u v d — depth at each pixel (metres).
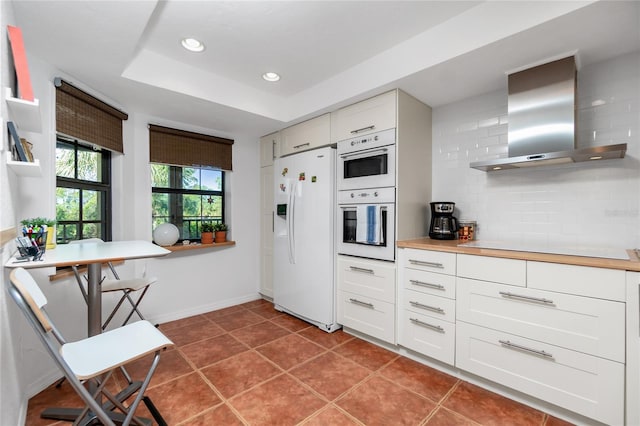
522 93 2.00
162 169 3.18
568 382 1.54
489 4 1.71
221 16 1.79
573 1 1.44
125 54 1.85
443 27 1.90
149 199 2.94
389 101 2.38
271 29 1.93
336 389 1.87
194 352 2.37
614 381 1.42
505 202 2.35
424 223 2.68
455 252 1.98
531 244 2.13
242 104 2.77
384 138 2.41
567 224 2.05
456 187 2.64
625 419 1.39
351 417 1.61
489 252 1.82
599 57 1.88
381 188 2.44
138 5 1.44
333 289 2.81
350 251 2.68
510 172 2.33
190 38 2.03
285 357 2.29
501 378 1.77
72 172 2.32
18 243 1.29
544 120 1.92
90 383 1.49
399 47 2.14
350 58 2.33
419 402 1.75
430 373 2.07
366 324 2.54
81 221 2.40
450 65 1.96
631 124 1.83
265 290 3.76
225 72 2.55
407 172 2.45
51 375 1.87
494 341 1.80
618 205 1.87
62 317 2.03
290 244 3.13
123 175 2.68
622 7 1.39
